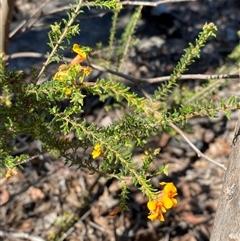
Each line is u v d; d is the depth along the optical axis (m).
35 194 2.80
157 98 1.42
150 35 3.95
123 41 2.47
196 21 4.20
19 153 2.87
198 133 3.28
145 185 0.94
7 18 1.89
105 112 3.24
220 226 1.07
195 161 3.12
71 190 2.84
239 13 4.35
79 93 0.96
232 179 1.05
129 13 3.93
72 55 3.41
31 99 1.12
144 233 2.68
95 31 3.75
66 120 1.03
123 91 0.99
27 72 3.35
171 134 2.21
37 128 1.12
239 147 1.05
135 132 1.07
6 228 2.64
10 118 1.15
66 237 2.63
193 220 2.76
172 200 0.90
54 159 2.98
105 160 1.16
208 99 2.20
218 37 4.03
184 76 1.70
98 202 2.80
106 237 2.66
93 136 1.00
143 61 3.69
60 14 3.83
